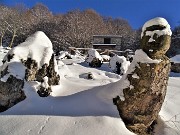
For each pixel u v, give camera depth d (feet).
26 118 16.67
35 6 210.59
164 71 17.80
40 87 19.52
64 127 15.90
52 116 16.90
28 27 150.61
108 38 134.31
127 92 17.81
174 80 38.73
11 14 146.00
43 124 16.14
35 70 20.53
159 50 17.37
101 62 48.06
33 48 21.18
